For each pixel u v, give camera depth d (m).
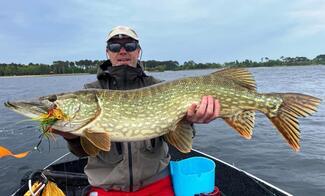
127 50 1.03
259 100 0.82
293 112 0.81
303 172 1.68
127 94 0.83
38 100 0.81
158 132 0.83
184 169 1.08
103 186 0.91
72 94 0.81
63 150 2.13
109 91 0.83
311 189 1.49
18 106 0.80
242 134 0.83
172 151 1.45
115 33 1.03
